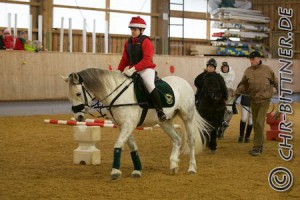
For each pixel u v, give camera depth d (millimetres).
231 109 13227
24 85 19094
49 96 19719
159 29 28094
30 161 10016
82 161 9680
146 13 27484
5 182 8055
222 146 12328
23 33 20953
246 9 31406
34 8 23797
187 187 7785
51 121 11180
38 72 19438
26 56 19156
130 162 9945
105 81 7984
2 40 19766
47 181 8141
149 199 7035
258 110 10883
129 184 7945
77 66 20469
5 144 12281
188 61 23516
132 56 8445
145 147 12031
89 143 9711
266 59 26688
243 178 8500
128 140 8453
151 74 8273
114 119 8195
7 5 23109
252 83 10789
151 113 8406
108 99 8031
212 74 11062
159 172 8953
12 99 18781
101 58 21109
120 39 26750
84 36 22094
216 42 29094
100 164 9719
